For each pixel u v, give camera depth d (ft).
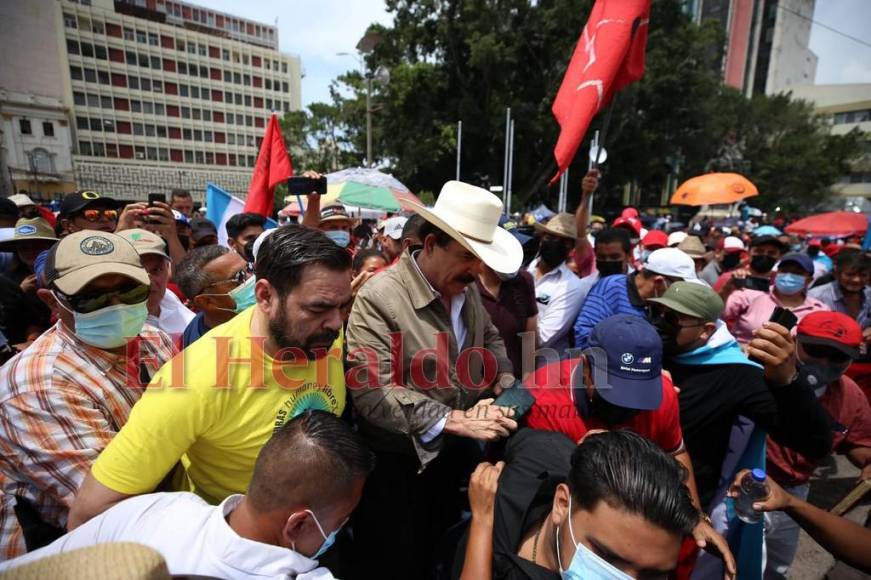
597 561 3.33
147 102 203.10
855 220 29.35
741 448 6.34
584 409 5.67
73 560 1.87
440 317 6.05
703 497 6.50
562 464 4.65
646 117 83.92
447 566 5.02
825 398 7.43
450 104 81.05
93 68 185.68
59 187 172.24
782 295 11.44
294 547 3.45
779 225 64.75
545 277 10.72
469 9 72.90
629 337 5.10
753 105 129.08
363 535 6.29
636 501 3.18
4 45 159.53
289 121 112.68
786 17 212.02
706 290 6.31
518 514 4.26
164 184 206.90
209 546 3.25
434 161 78.48
